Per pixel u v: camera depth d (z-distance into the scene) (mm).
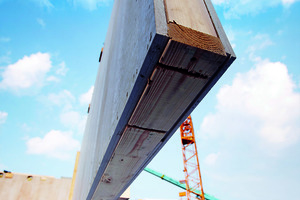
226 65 747
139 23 891
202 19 810
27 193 12016
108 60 2180
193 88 837
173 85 814
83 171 3225
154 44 637
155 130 1135
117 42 1667
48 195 12406
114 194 2227
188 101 915
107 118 1491
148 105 926
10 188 11742
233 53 732
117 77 1340
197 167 22125
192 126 25078
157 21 639
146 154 1420
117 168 1591
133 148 1315
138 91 845
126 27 1306
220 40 746
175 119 1045
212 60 708
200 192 21562
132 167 1607
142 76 770
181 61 705
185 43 635
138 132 1141
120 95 1113
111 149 1302
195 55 682
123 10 1633
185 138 24000
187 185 21875
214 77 802
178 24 683
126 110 958
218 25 837
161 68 729
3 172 12023
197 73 760
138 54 810
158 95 864
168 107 950
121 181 1871
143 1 869
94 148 2035
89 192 2148
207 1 950
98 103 2471
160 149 1388
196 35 688
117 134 1146
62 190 12812
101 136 1650
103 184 1912
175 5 760
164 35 607
